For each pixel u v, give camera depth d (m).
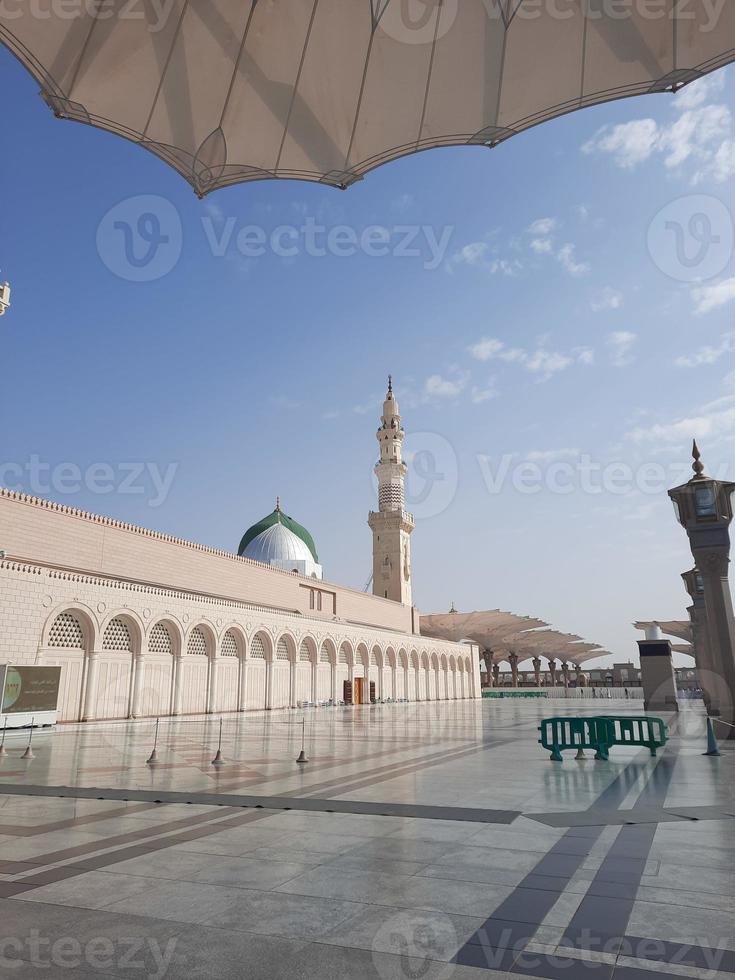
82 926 4.32
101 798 9.14
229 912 4.57
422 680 63.31
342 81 6.90
